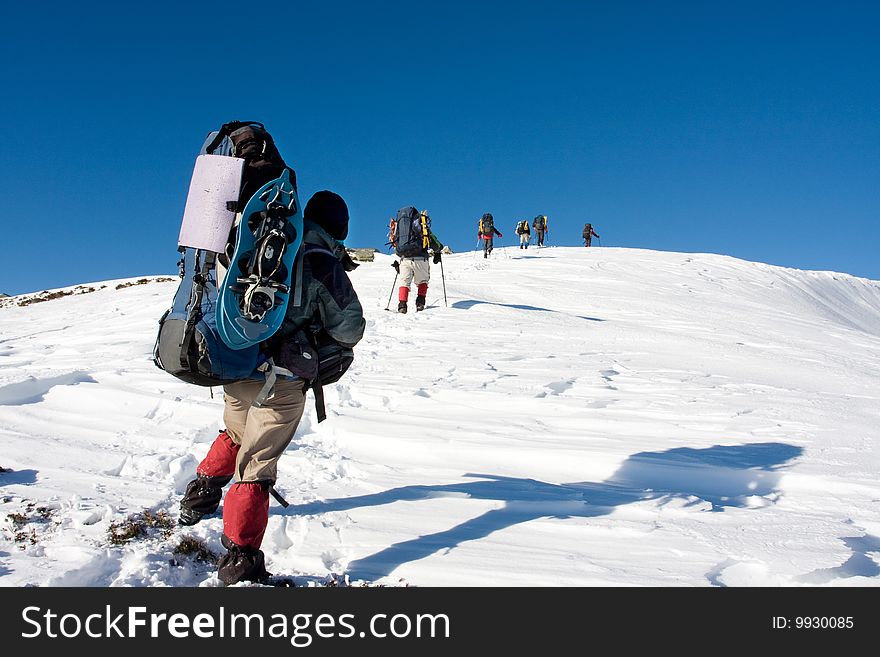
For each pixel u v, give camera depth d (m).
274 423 3.24
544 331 12.48
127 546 3.34
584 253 31.44
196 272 3.11
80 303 19.25
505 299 17.81
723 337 13.49
